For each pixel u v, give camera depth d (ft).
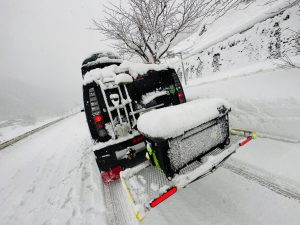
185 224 6.72
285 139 9.69
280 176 7.51
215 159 6.75
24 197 13.46
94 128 9.11
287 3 20.03
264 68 18.13
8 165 25.98
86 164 15.75
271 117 10.94
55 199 11.39
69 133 38.88
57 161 19.93
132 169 7.63
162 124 5.90
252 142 10.49
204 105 6.93
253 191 7.28
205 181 8.70
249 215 6.36
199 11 17.13
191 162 6.72
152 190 6.14
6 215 11.67
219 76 26.08
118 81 8.87
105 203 9.00
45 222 9.37
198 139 6.72
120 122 9.06
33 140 44.96
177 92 10.66
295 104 10.25
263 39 22.29
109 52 11.74
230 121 13.20
